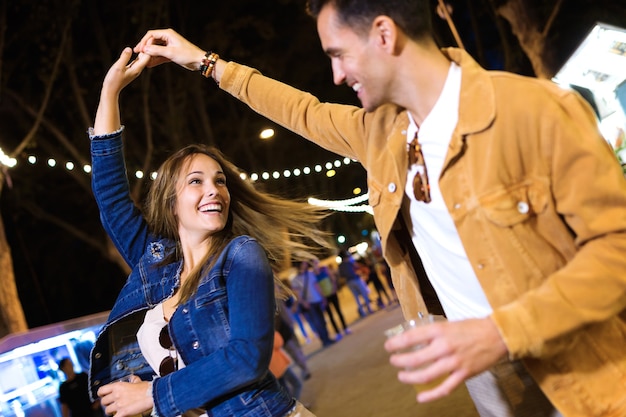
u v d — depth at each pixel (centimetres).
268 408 223
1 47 1250
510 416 212
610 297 157
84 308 2180
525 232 175
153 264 258
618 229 158
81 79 1589
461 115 178
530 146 170
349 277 1603
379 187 208
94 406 532
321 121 246
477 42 1719
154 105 1738
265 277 225
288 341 832
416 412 573
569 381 177
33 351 514
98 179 277
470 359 154
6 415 472
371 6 173
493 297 182
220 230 260
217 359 211
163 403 214
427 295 226
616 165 164
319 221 294
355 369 884
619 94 776
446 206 184
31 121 1524
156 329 243
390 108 207
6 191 1655
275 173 1348
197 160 260
